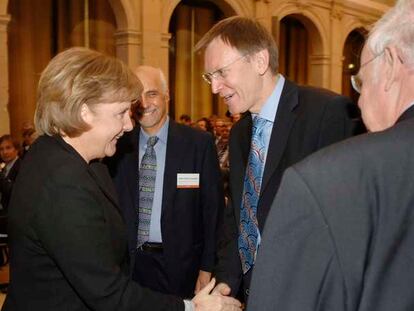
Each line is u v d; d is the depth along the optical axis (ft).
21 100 28.94
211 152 7.59
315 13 42.27
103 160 7.18
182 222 7.26
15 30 28.45
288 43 44.45
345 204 2.26
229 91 4.97
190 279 7.39
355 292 2.23
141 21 30.37
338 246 2.24
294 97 5.06
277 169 4.92
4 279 15.12
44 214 3.88
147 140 7.38
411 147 2.31
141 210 7.24
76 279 3.89
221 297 4.89
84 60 4.25
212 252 7.52
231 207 5.84
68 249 3.84
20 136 28.81
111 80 4.22
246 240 5.27
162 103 7.26
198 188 7.39
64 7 30.17
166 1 31.48
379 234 2.25
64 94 4.14
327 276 2.25
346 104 4.94
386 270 2.22
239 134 5.63
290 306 2.29
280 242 2.35
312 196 2.29
